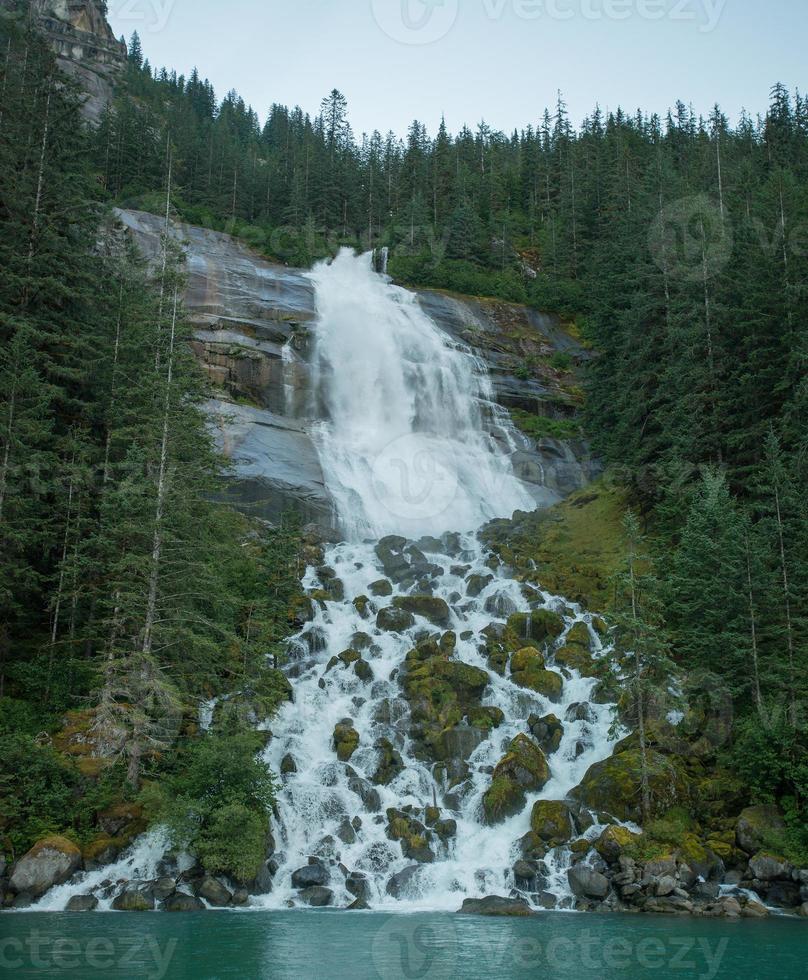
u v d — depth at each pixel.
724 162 65.38
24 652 30.56
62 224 36.44
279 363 54.03
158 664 26.55
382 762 28.06
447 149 104.56
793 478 33.22
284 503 44.56
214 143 92.62
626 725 29.06
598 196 82.12
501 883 23.73
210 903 22.42
